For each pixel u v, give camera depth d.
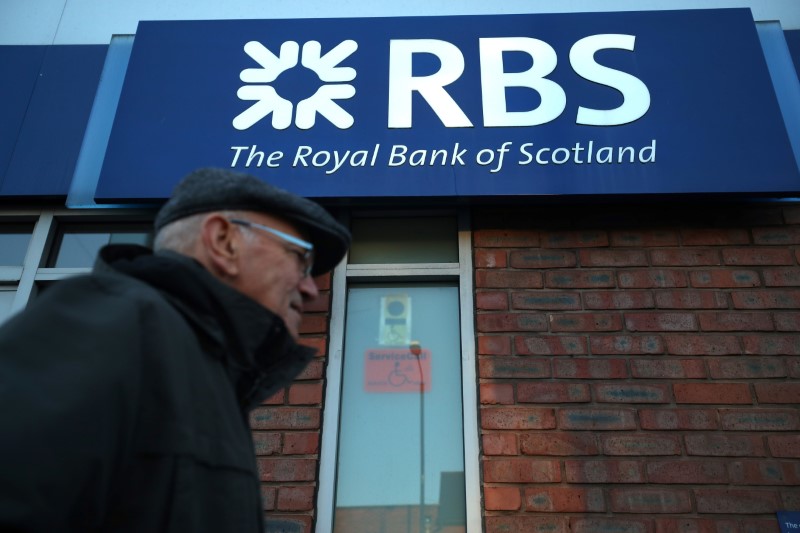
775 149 2.72
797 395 2.43
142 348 0.77
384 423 2.58
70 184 2.92
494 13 3.39
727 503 2.27
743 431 2.38
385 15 3.42
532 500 2.29
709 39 3.00
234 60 3.05
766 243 2.72
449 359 2.69
